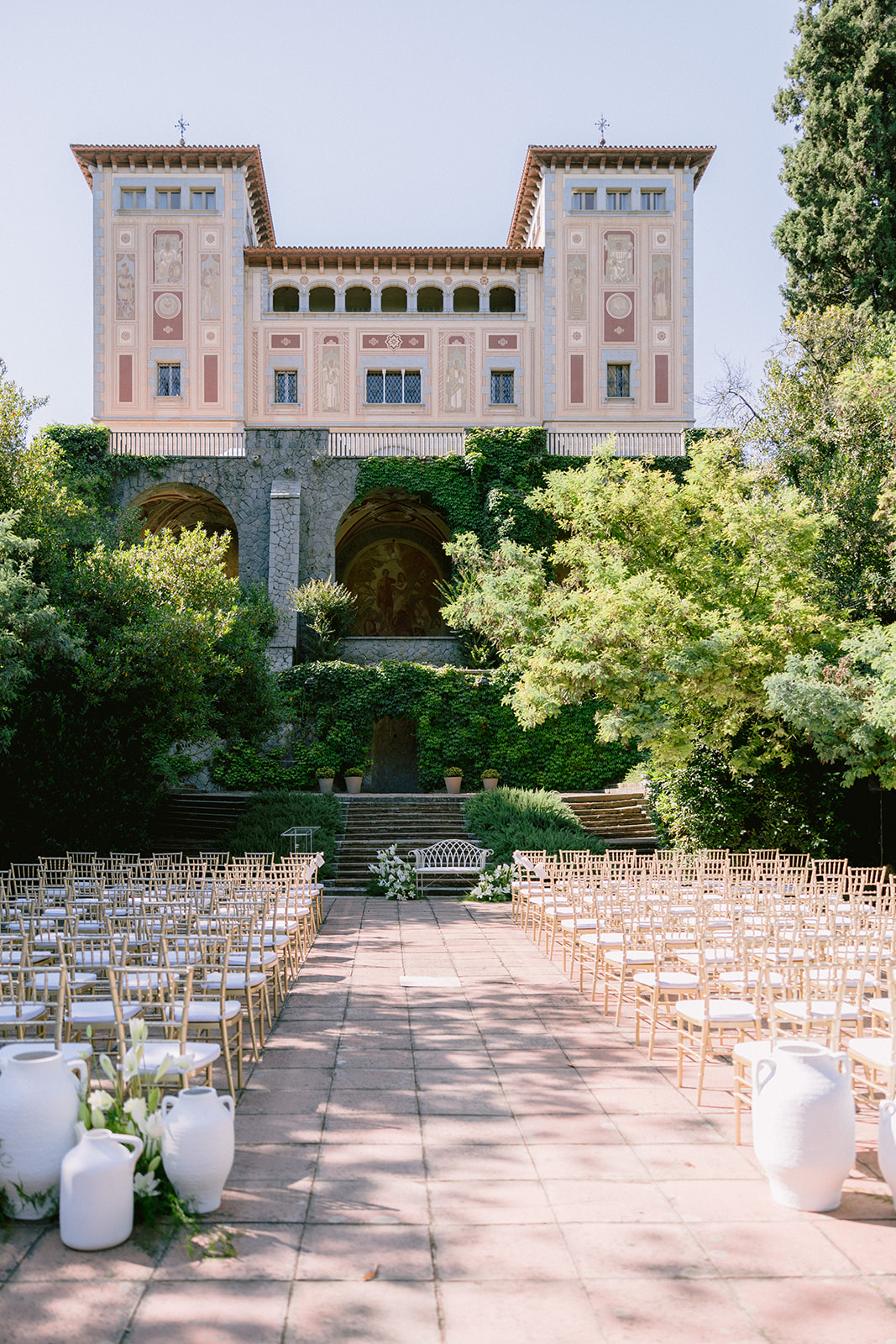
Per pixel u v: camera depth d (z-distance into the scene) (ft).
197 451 121.49
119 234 135.64
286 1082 23.58
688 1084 23.50
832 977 25.00
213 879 39.99
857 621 58.75
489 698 98.43
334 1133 20.07
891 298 93.86
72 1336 12.59
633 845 75.00
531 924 49.85
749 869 46.01
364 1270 14.34
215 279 135.85
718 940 28.76
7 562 49.60
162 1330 12.78
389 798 84.99
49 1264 14.53
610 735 57.93
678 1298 13.62
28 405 62.64
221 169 136.36
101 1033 27.71
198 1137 15.93
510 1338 12.59
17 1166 15.85
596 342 137.49
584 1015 30.60
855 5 94.99
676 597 55.72
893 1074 17.76
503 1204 16.67
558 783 97.30
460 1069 24.68
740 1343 12.52
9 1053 17.43
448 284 140.77
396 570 142.72
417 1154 18.92
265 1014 28.45
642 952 30.48
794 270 100.27
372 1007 31.63
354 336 139.03
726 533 59.93
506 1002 32.37
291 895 41.16
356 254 136.67
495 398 139.85
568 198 138.21
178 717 65.31
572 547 66.08
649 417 136.87
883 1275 14.28
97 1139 15.46
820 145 97.96
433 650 110.01
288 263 138.41
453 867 64.54
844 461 63.57
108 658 58.65
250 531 114.52
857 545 62.59
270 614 96.48
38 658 56.49
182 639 60.08
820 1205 16.46
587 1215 16.24
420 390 139.33
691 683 55.77
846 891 40.27
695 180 140.97
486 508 117.19
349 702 98.43
